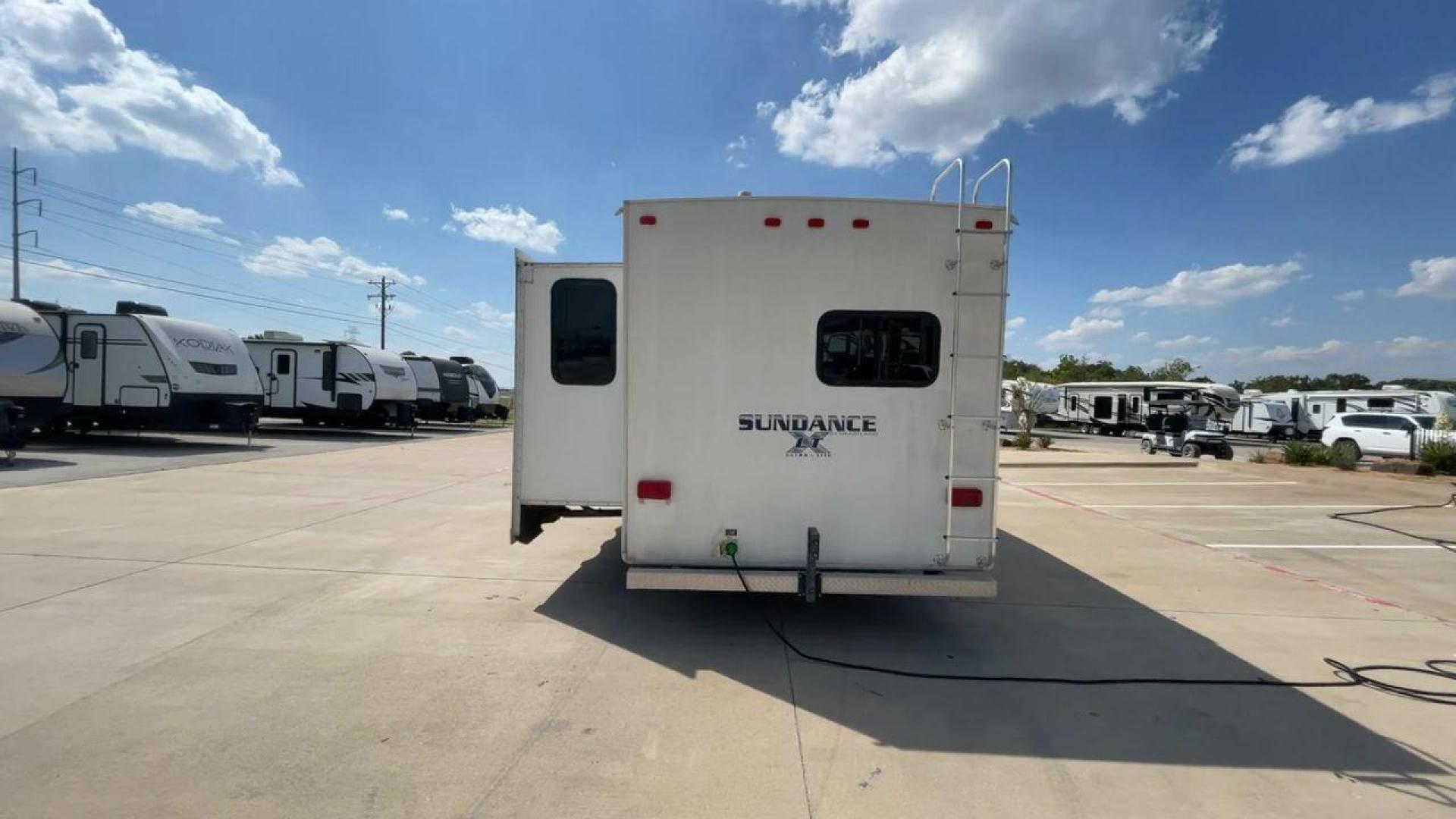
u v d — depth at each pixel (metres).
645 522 4.66
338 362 23.53
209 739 3.33
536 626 5.00
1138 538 8.80
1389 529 9.68
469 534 7.96
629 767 3.18
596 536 7.96
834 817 2.86
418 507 9.60
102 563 6.33
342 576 6.13
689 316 4.59
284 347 23.67
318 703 3.73
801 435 4.60
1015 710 3.86
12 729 3.39
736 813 2.87
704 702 3.86
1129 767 3.29
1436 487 14.42
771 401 4.60
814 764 3.26
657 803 2.92
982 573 4.70
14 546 6.88
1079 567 7.20
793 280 4.56
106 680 3.94
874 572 4.64
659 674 4.22
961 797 3.02
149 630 4.72
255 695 3.81
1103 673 4.39
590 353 5.32
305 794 2.92
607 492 5.35
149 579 5.90
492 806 2.87
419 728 3.49
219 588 5.70
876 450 4.59
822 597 5.88
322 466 14.54
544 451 5.36
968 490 4.57
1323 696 4.09
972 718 3.75
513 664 4.31
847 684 4.15
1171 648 4.86
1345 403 33.16
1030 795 3.04
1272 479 15.58
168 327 16.31
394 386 24.81
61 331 16.09
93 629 4.73
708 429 4.62
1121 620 5.46
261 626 4.85
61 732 3.37
